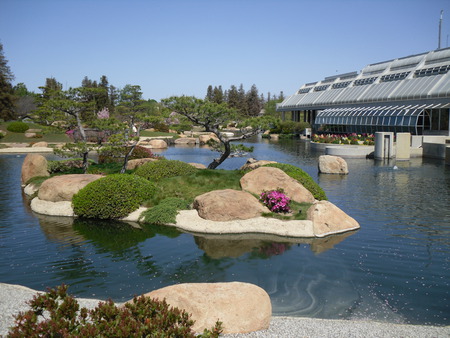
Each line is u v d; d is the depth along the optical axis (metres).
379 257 12.44
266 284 10.57
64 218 17.41
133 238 14.59
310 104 84.81
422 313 8.95
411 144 44.88
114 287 10.35
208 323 7.46
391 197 21.45
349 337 7.45
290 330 7.72
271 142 68.19
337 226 15.12
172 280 10.82
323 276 11.05
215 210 15.73
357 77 77.50
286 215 16.09
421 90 53.41
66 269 11.58
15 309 8.48
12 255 12.74
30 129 69.56
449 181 26.56
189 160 41.06
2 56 86.81
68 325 5.70
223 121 23.84
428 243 13.68
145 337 5.66
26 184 24.72
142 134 71.69
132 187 17.59
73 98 24.50
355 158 42.78
